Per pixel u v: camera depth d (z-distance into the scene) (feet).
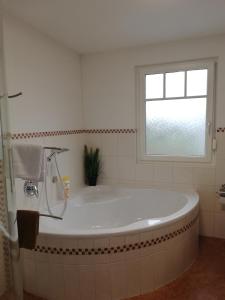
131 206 10.07
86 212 9.34
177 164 9.93
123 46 9.73
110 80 10.47
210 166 9.44
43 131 8.42
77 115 10.57
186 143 9.89
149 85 10.18
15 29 7.11
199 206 9.57
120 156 10.69
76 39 8.85
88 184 10.93
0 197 4.00
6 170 4.04
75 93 10.41
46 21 7.29
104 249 6.16
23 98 7.50
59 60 9.28
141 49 9.85
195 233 8.21
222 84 8.95
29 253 6.48
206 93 9.35
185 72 9.58
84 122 10.98
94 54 10.57
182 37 8.92
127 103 10.33
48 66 8.64
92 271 6.21
